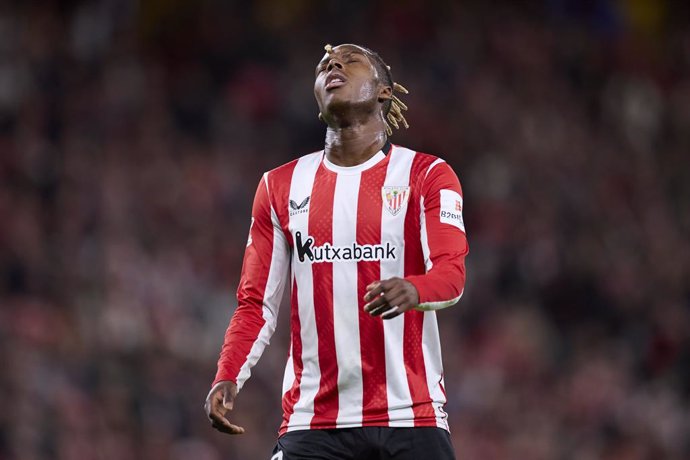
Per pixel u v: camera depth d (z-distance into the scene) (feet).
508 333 146.30
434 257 39.83
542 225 168.45
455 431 127.95
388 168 42.27
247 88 172.35
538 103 195.21
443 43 193.88
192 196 147.84
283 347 127.24
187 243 140.77
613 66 209.15
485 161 176.14
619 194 185.37
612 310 160.35
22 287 121.60
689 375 154.10
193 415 117.29
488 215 165.58
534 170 179.83
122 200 140.87
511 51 199.72
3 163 138.00
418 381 40.93
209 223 146.72
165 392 116.67
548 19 210.59
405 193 41.50
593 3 215.92
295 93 174.19
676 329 159.84
